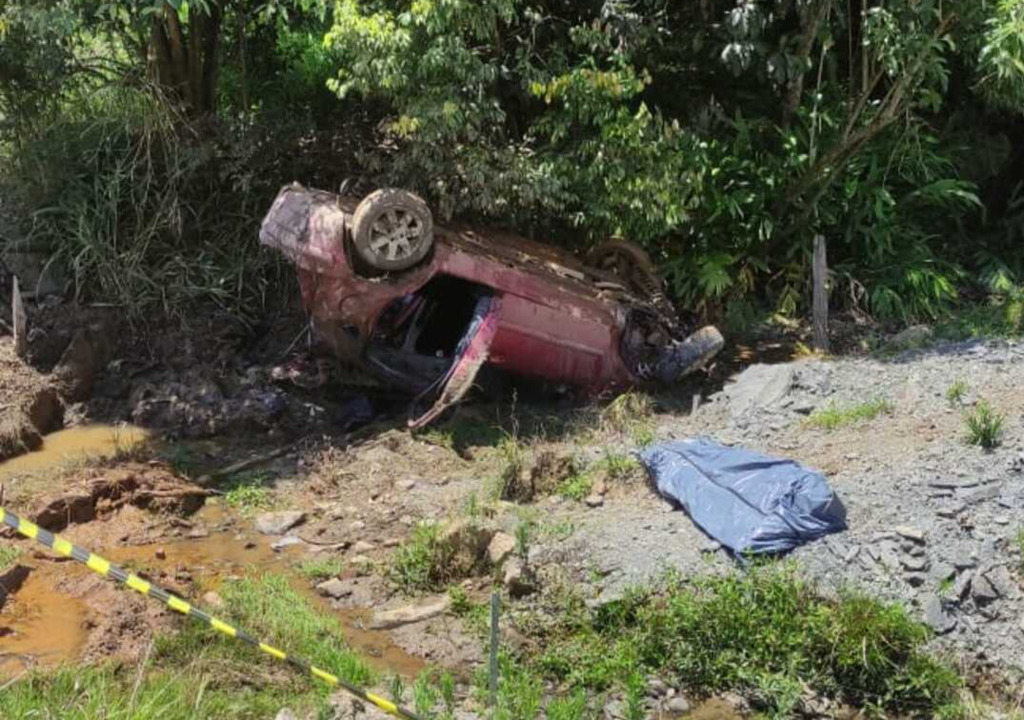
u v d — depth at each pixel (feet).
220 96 40.34
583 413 29.60
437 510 24.91
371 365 29.86
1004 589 20.20
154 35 36.40
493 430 29.27
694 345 30.94
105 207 34.86
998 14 34.01
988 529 21.35
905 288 37.37
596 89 31.96
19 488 26.14
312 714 17.48
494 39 32.55
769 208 37.86
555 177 32.73
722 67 37.70
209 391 31.22
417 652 20.02
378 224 27.37
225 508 25.84
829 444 25.58
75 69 36.58
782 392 28.78
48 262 34.73
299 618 20.43
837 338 35.63
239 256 35.53
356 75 30.68
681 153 33.96
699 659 19.30
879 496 22.48
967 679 19.07
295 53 40.32
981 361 29.84
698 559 21.35
